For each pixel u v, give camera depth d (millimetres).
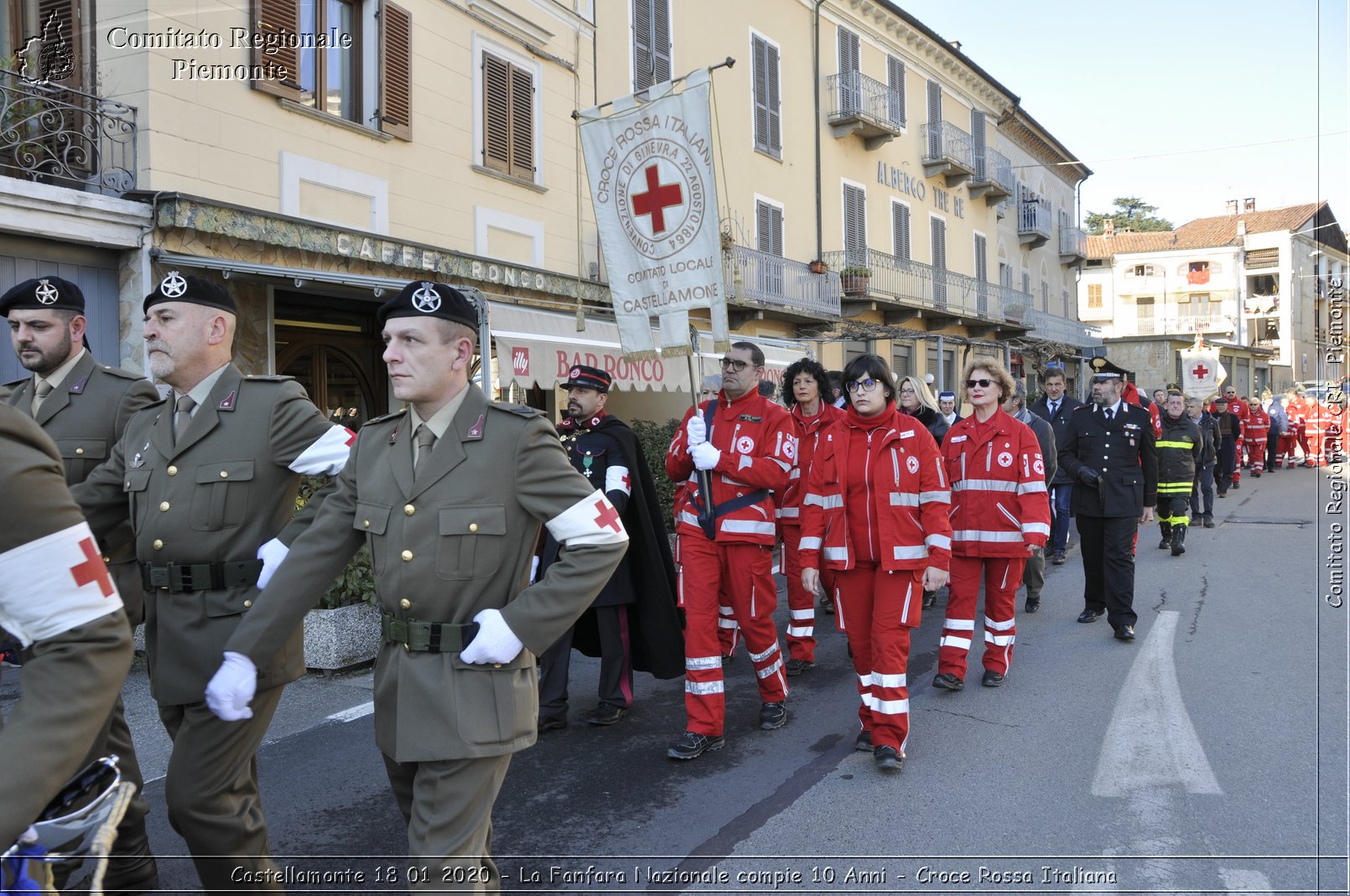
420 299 2512
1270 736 4918
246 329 9039
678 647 5410
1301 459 27109
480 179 11789
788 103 19469
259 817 3002
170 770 2922
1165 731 5027
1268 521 14367
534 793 4352
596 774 4586
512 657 2404
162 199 7820
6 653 2330
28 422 1763
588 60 13805
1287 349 61125
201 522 2969
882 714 4551
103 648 1747
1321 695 5613
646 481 5457
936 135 25469
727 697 5918
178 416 3154
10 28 8320
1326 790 4203
